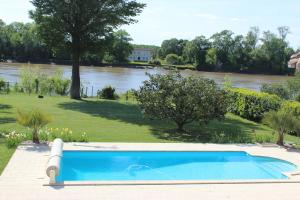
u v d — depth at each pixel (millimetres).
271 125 16594
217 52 124875
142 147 14805
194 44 127000
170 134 18047
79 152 13883
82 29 29734
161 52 150500
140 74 83750
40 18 29094
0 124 17734
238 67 124375
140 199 9477
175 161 14555
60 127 18281
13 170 11266
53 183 10227
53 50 31172
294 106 20797
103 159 14008
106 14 28859
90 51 30828
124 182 10625
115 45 33781
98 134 17078
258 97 23609
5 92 33031
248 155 15086
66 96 33062
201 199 9719
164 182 10812
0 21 115000
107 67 106062
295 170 13086
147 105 17875
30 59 103875
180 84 17875
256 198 10016
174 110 17891
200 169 13789
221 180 11281
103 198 9422
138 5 29484
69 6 28531
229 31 125125
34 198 9211
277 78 100750
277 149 15898
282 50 118500
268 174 13383
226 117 24656
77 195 9547
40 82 35031
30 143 14219
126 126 19531
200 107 17578
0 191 9578
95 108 25578
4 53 103250
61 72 38969
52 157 10828
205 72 119375
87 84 52062
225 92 18453
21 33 107312
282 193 10516
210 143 16359
